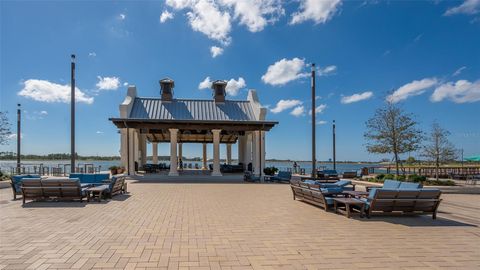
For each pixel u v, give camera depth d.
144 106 28.11
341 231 7.36
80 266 4.90
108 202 11.73
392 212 9.45
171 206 10.84
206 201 12.12
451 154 21.41
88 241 6.30
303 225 7.96
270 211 9.98
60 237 6.60
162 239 6.50
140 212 9.63
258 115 27.92
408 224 8.20
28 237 6.59
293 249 5.89
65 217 8.80
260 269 4.85
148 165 28.64
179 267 4.89
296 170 34.53
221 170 30.16
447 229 7.67
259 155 25.50
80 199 11.83
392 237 6.84
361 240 6.57
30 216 8.96
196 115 28.09
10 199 12.49
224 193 14.84
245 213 9.59
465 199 14.02
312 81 18.42
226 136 34.47
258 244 6.21
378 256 5.52
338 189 11.01
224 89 30.30
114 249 5.78
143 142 32.47
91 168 27.62
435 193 8.99
